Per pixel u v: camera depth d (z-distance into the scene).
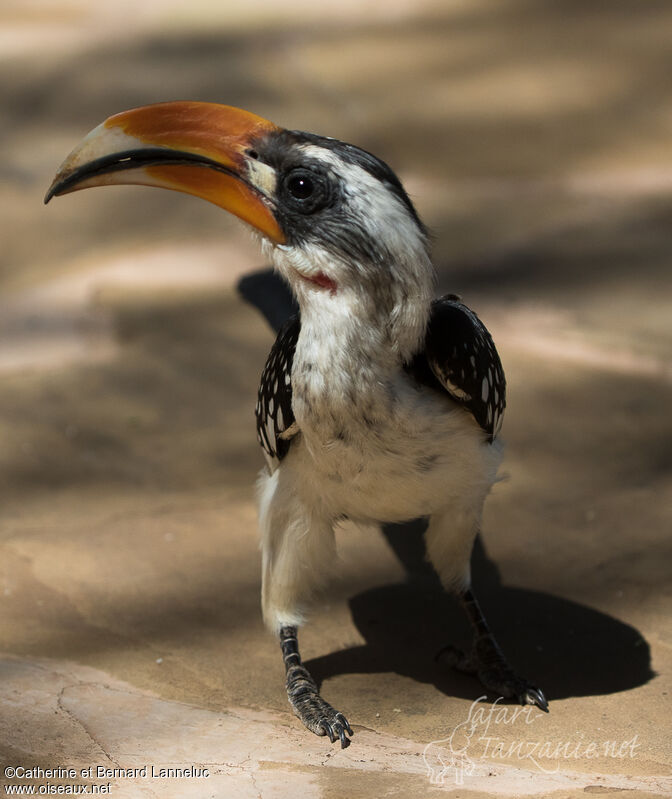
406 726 6.52
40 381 11.20
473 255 13.81
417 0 24.20
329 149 5.85
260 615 7.77
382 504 6.41
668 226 14.27
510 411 10.48
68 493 9.30
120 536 8.67
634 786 5.77
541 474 9.53
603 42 20.80
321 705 6.54
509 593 8.03
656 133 17.08
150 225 15.17
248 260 14.07
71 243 14.73
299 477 6.50
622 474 9.50
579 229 14.35
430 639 7.58
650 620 7.62
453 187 15.76
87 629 7.50
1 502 9.15
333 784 5.79
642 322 12.02
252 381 11.23
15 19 24.48
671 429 10.13
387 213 5.71
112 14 24.69
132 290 13.27
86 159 6.08
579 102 18.27
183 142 6.01
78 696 6.69
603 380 10.99
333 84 19.62
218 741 6.26
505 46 21.00
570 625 7.62
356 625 7.74
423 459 6.14
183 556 8.44
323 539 6.71
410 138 17.31
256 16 23.91
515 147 16.91
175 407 10.74
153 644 7.38
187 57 21.42
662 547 8.46
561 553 8.48
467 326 6.14
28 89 19.86
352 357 5.77
